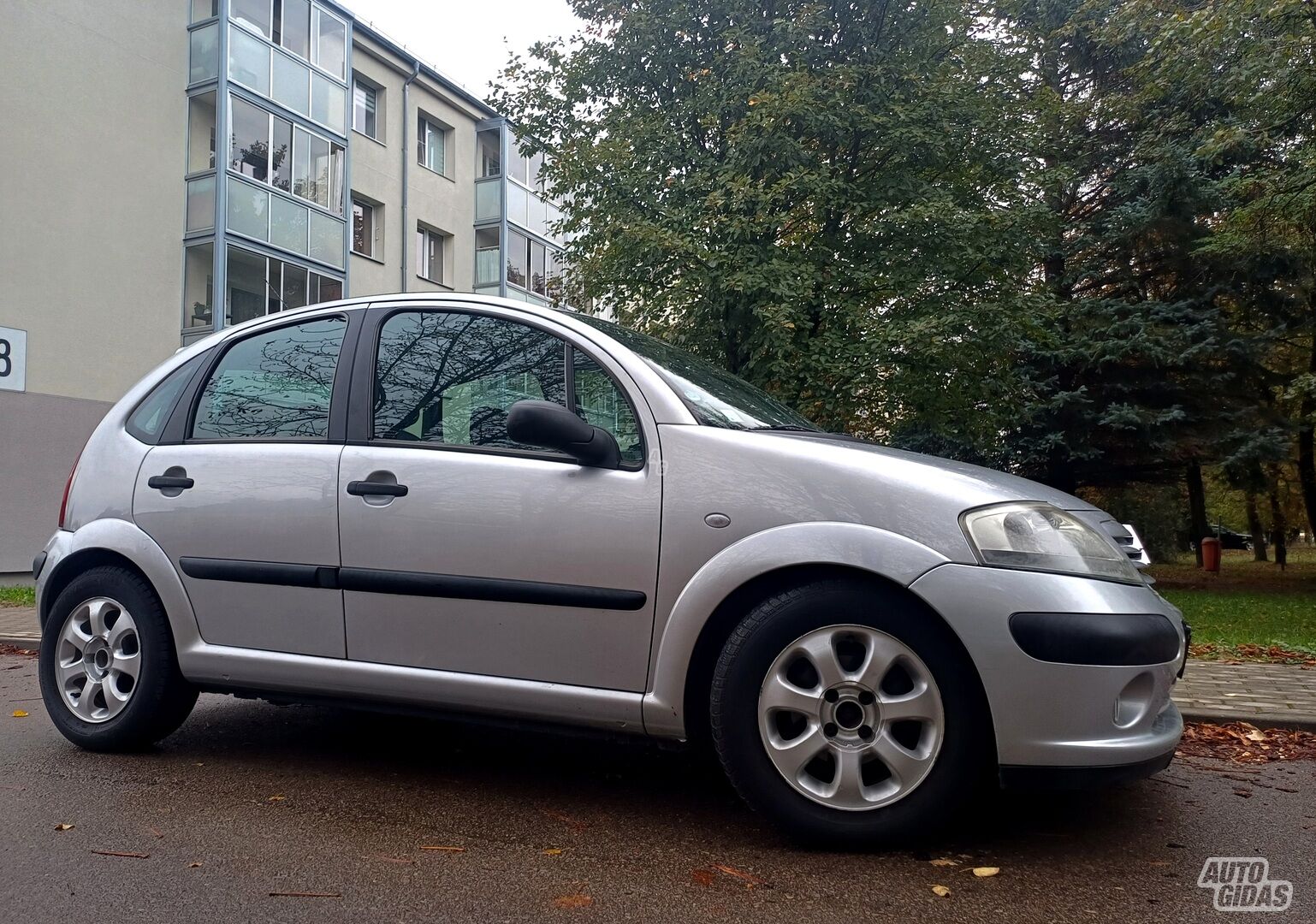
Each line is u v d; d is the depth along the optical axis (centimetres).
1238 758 419
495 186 2898
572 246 1330
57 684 400
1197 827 319
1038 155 1390
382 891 257
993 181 1331
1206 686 566
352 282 2458
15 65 1620
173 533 378
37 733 433
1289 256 1584
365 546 341
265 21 2020
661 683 299
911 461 301
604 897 255
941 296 1243
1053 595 271
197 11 1938
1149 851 294
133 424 410
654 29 1227
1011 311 1269
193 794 342
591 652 309
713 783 363
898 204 1206
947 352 1220
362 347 370
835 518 287
